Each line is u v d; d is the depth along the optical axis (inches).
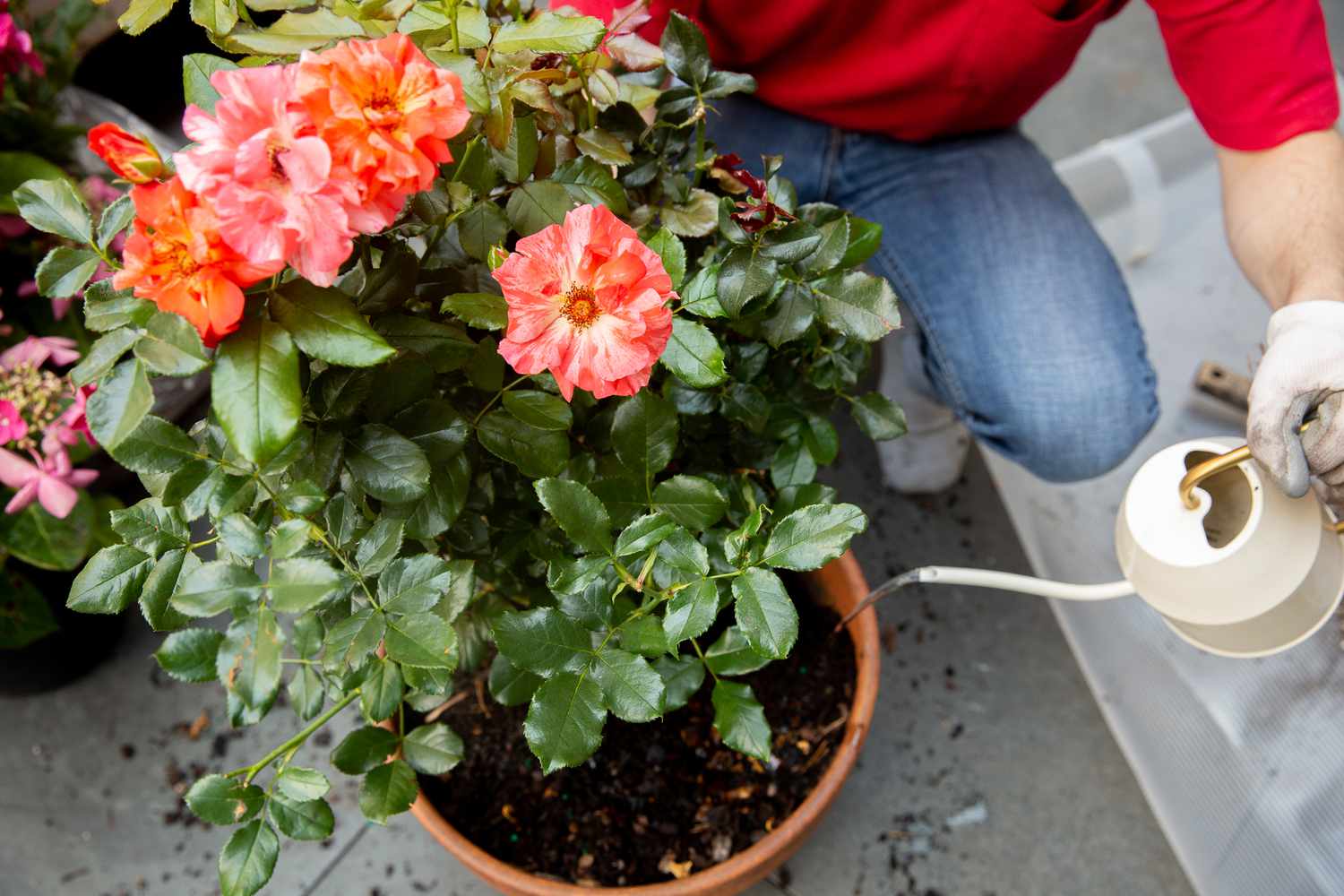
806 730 40.9
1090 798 51.9
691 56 29.9
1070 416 47.5
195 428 27.8
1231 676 45.6
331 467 26.2
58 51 49.9
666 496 29.2
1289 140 41.8
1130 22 80.7
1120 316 48.6
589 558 26.8
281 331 21.9
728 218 27.9
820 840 51.4
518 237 31.3
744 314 28.2
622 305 22.8
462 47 25.1
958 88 45.6
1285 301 40.1
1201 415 55.6
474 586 29.1
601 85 27.5
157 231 20.0
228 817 25.8
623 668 26.2
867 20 44.2
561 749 25.1
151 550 25.6
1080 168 64.4
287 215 19.7
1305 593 26.6
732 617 40.5
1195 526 26.7
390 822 52.3
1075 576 52.5
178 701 56.3
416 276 26.5
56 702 56.4
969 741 53.7
